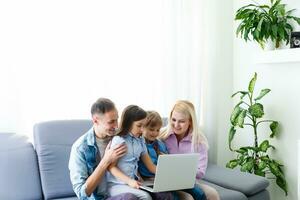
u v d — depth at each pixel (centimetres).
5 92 251
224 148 358
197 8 328
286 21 293
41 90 265
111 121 198
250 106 304
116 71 292
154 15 305
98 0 282
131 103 301
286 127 302
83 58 279
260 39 294
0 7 249
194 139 241
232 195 235
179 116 241
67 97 274
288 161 301
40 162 232
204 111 342
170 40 312
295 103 294
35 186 226
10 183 218
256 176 262
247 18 296
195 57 331
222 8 347
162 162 185
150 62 306
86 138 204
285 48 298
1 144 230
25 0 256
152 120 229
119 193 192
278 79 307
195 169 200
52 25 266
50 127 242
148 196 186
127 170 203
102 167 190
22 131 259
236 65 352
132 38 297
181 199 210
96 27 282
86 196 187
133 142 211
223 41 350
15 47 254
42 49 264
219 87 350
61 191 229
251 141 335
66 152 238
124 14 293
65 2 270
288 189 302
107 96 290
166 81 313
